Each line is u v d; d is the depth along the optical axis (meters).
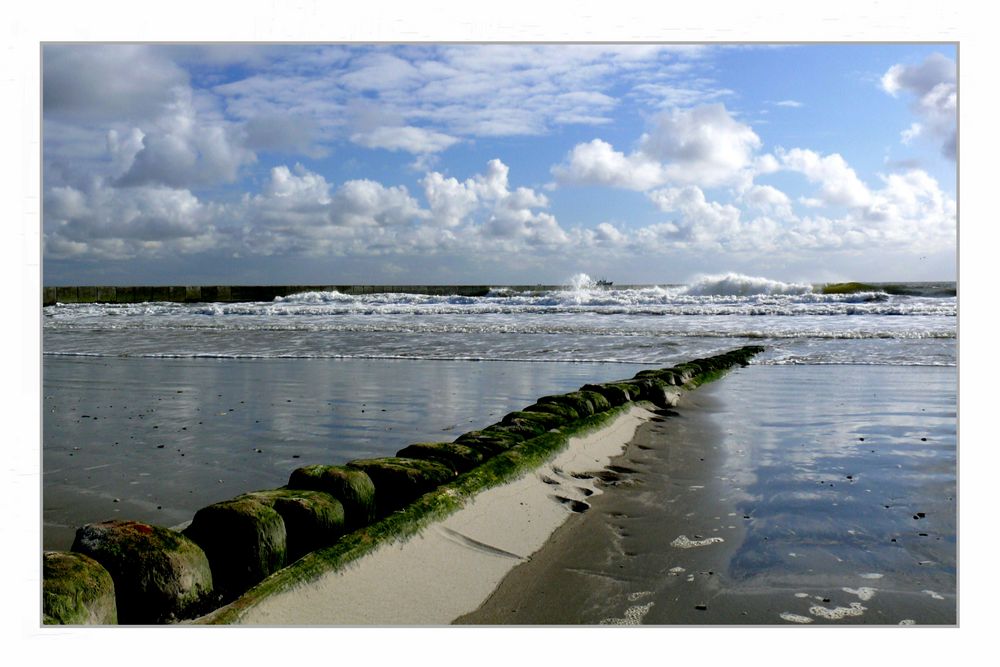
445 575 3.51
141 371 11.41
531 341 16.25
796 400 8.73
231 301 36.62
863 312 24.16
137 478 5.24
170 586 2.84
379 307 27.23
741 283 30.52
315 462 5.70
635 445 6.33
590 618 3.26
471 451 4.78
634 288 34.47
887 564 3.79
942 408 8.11
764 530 4.26
